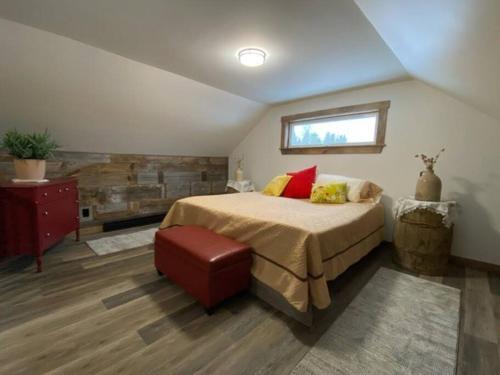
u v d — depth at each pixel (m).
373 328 1.51
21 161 2.25
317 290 1.50
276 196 3.20
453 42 1.30
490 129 2.29
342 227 1.88
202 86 3.04
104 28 1.81
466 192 2.44
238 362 1.24
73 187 2.76
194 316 1.60
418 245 2.25
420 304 1.77
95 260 2.40
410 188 2.78
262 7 1.51
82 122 2.83
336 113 3.31
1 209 2.06
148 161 3.88
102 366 1.20
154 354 1.28
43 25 1.79
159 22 1.72
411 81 2.70
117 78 2.50
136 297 1.80
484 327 1.55
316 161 3.59
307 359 1.27
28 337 1.37
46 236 2.23
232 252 1.68
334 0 1.43
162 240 1.98
